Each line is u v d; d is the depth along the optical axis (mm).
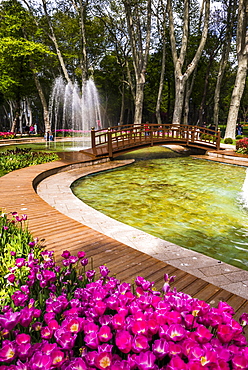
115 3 26781
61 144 21156
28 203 5660
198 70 31375
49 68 35219
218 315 1360
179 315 1346
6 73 25109
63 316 1565
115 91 39781
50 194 7316
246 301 2543
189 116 46156
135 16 24266
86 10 25547
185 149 17453
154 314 1359
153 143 14211
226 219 5797
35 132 32250
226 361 1156
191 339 1219
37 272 1949
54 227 4293
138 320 1343
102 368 1093
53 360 1151
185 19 19734
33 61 25734
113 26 28281
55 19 29391
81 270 2957
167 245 3979
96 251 3479
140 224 5523
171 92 37844
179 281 2840
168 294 1621
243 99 40438
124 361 1106
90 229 4227
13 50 23250
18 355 1213
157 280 2834
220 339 1262
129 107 40312
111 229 4656
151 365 1073
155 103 39469
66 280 2262
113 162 12906
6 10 25031
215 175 10352
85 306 1576
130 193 7859
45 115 26562
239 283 2955
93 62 32219
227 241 4754
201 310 1375
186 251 3771
